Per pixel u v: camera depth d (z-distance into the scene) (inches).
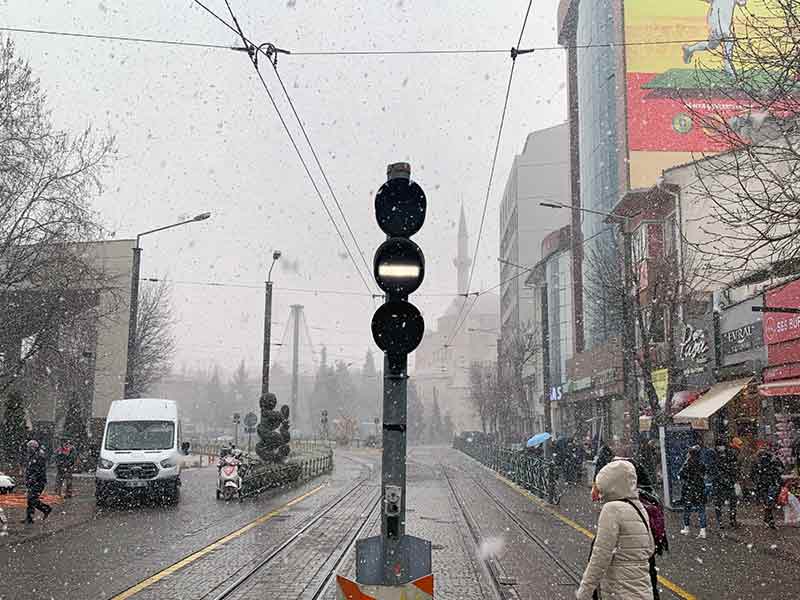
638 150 1694.1
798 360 742.5
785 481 666.2
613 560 198.4
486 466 1622.8
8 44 848.3
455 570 441.4
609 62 1951.3
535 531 611.2
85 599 355.3
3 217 833.5
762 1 673.6
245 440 3058.6
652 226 1232.8
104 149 903.1
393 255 219.8
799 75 486.9
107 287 993.5
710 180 1023.6
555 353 2308.1
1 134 834.8
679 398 984.9
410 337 214.7
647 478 245.0
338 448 3009.4
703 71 701.3
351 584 216.4
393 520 216.5
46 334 949.8
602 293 1264.8
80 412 1190.9
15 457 1072.8
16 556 475.8
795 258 555.2
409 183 222.4
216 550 499.8
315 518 682.8
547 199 3149.6
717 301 940.0
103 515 701.3
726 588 386.3
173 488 802.2
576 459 1143.0
